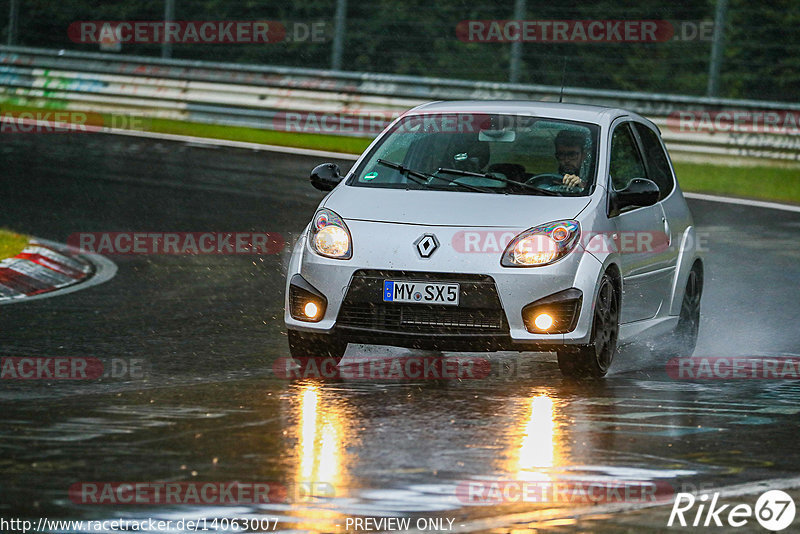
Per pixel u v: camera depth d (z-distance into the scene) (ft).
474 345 86.17
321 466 63.62
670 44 351.67
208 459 64.69
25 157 215.31
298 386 84.99
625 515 56.08
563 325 86.17
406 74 364.38
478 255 86.33
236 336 105.09
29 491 58.39
